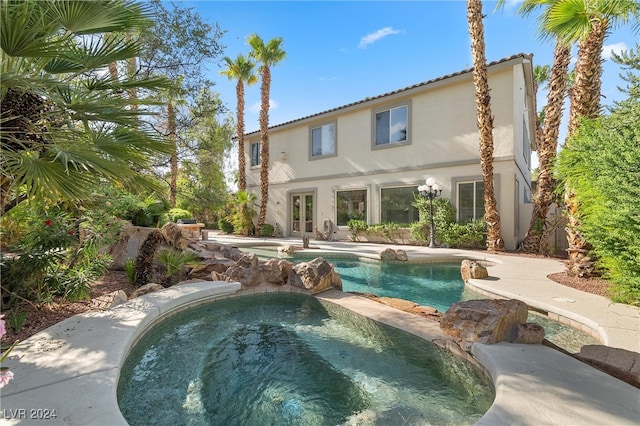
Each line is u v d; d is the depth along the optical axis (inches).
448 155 522.9
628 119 187.0
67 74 181.5
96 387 99.3
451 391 120.5
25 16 121.6
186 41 310.8
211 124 461.4
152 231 298.7
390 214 594.6
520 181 536.7
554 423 82.9
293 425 101.5
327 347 160.9
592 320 165.0
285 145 776.3
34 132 148.9
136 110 167.0
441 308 235.8
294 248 482.0
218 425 101.4
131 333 143.3
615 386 100.1
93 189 176.4
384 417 104.6
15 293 167.3
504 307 141.7
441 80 515.5
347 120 652.1
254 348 159.5
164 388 123.2
